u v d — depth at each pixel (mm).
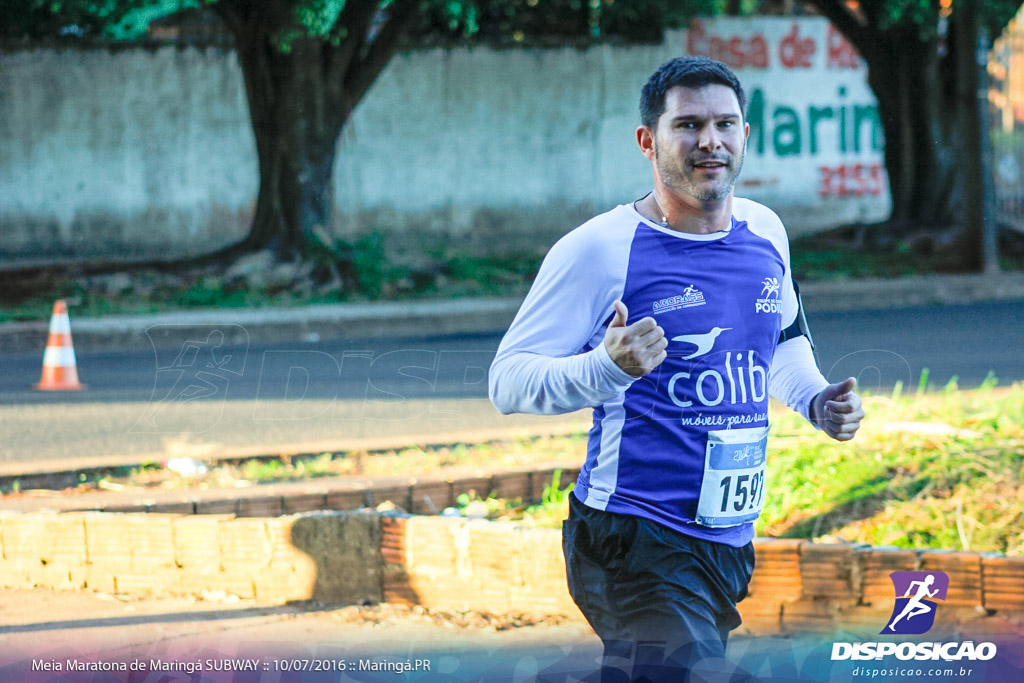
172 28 29344
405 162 30281
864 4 27750
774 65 33125
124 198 29203
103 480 8938
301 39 22781
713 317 4090
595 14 30984
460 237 30797
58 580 7137
